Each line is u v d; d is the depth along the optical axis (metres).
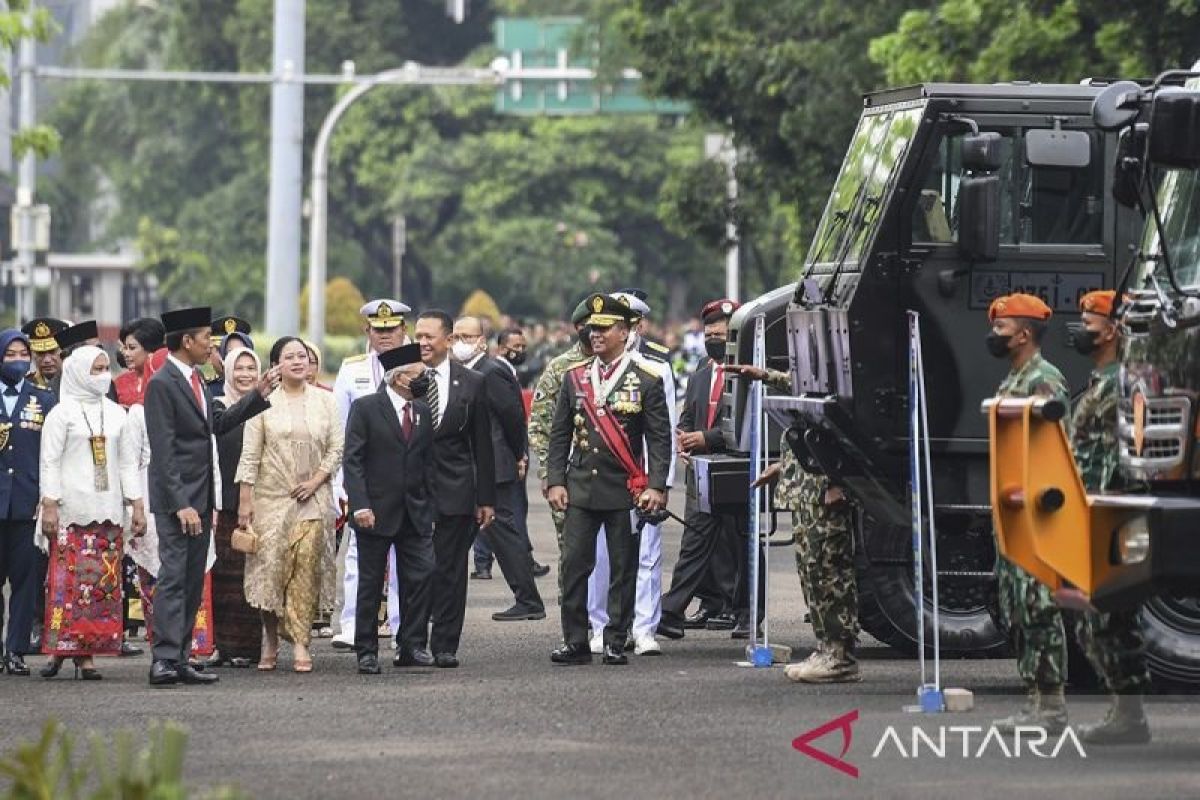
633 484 41.00
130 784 20.11
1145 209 31.70
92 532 40.19
